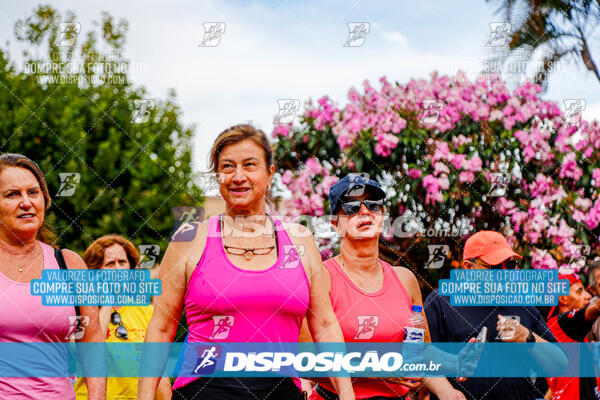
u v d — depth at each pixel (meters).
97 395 2.58
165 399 2.82
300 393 2.39
